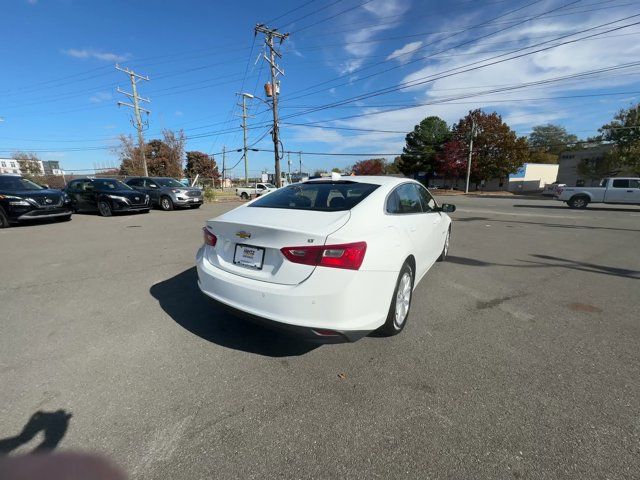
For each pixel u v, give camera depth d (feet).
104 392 7.50
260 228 8.38
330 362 8.76
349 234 8.06
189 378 8.03
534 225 35.35
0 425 6.49
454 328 10.75
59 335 10.03
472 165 149.07
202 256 10.23
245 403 7.22
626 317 11.60
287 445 6.14
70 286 14.33
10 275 15.84
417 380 8.05
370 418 6.81
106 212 40.73
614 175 118.52
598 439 6.28
